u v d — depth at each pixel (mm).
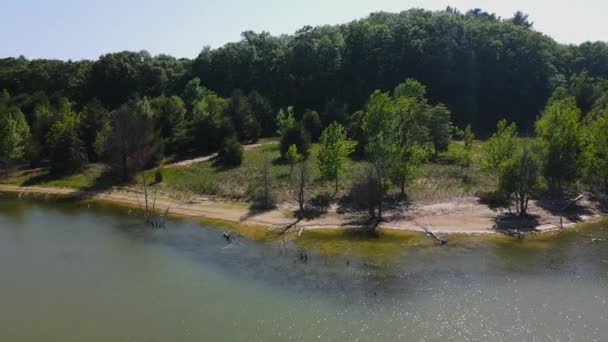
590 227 56281
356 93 117438
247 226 59656
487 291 40250
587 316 35688
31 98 118000
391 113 71000
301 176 64188
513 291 40125
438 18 131625
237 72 136375
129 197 75000
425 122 84000
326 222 59531
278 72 131375
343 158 66562
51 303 39938
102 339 34312
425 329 34375
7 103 116500
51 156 88375
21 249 53031
